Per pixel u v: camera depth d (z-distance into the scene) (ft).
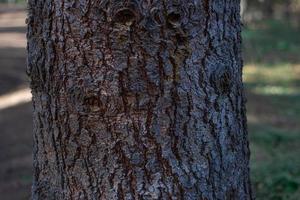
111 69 6.31
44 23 6.53
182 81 6.44
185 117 6.52
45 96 6.72
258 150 26.35
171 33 6.29
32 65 6.77
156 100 6.40
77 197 6.70
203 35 6.50
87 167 6.59
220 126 6.75
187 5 6.33
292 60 65.92
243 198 7.23
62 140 6.68
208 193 6.73
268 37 81.15
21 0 141.79
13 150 27.86
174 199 6.59
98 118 6.44
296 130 32.24
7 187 22.86
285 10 111.86
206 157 6.68
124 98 6.37
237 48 7.01
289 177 20.45
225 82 6.74
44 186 7.01
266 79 53.93
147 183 6.53
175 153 6.54
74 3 6.29
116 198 6.56
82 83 6.41
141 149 6.46
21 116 34.96
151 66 6.31
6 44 63.21
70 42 6.39
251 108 38.27
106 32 6.25
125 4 6.14
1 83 43.16
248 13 99.55
